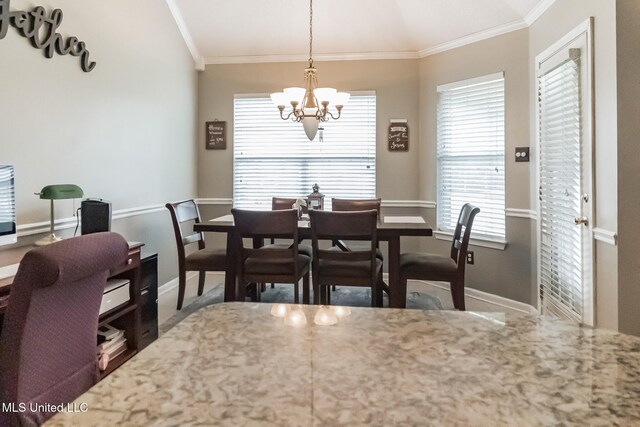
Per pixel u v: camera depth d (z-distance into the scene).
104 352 2.29
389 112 4.45
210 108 4.67
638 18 2.14
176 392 0.63
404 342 0.83
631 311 2.20
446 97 4.11
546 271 3.14
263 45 4.45
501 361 0.74
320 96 3.03
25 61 2.36
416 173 4.42
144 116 3.60
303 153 4.60
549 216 3.05
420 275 3.02
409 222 3.19
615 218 2.21
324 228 2.76
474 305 3.71
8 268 1.77
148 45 3.65
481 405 0.59
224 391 0.63
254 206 4.67
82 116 2.82
